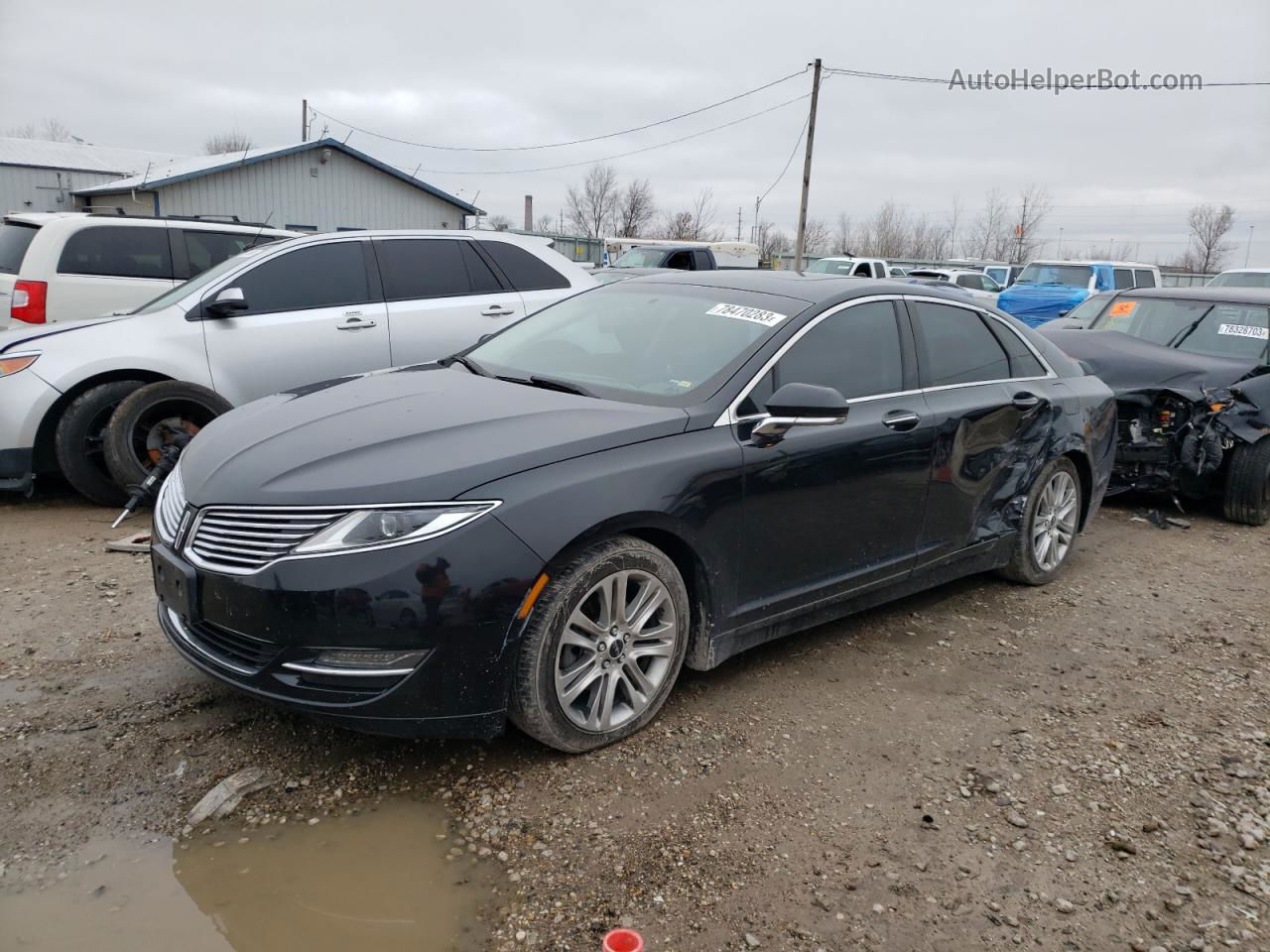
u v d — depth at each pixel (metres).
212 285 6.09
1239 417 6.43
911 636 4.36
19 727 3.15
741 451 3.39
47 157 30.86
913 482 4.08
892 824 2.86
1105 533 6.40
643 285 4.54
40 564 4.77
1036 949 2.36
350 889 2.47
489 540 2.78
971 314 4.70
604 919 2.39
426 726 2.80
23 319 7.01
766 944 2.33
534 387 3.74
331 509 2.75
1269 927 2.47
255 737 3.16
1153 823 2.91
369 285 6.58
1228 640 4.48
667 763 3.13
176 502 3.16
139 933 2.28
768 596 3.62
